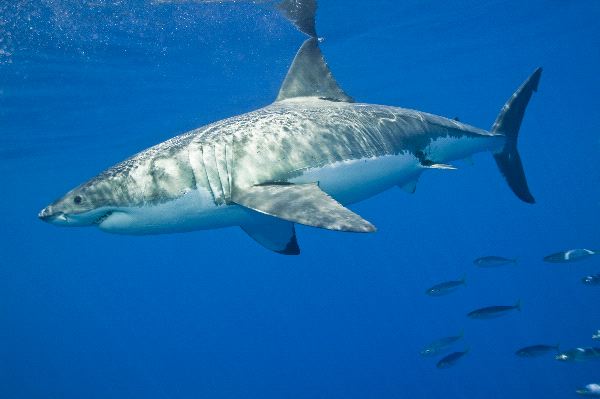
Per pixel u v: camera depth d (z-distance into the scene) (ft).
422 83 99.45
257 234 16.90
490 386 95.81
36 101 53.57
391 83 92.02
